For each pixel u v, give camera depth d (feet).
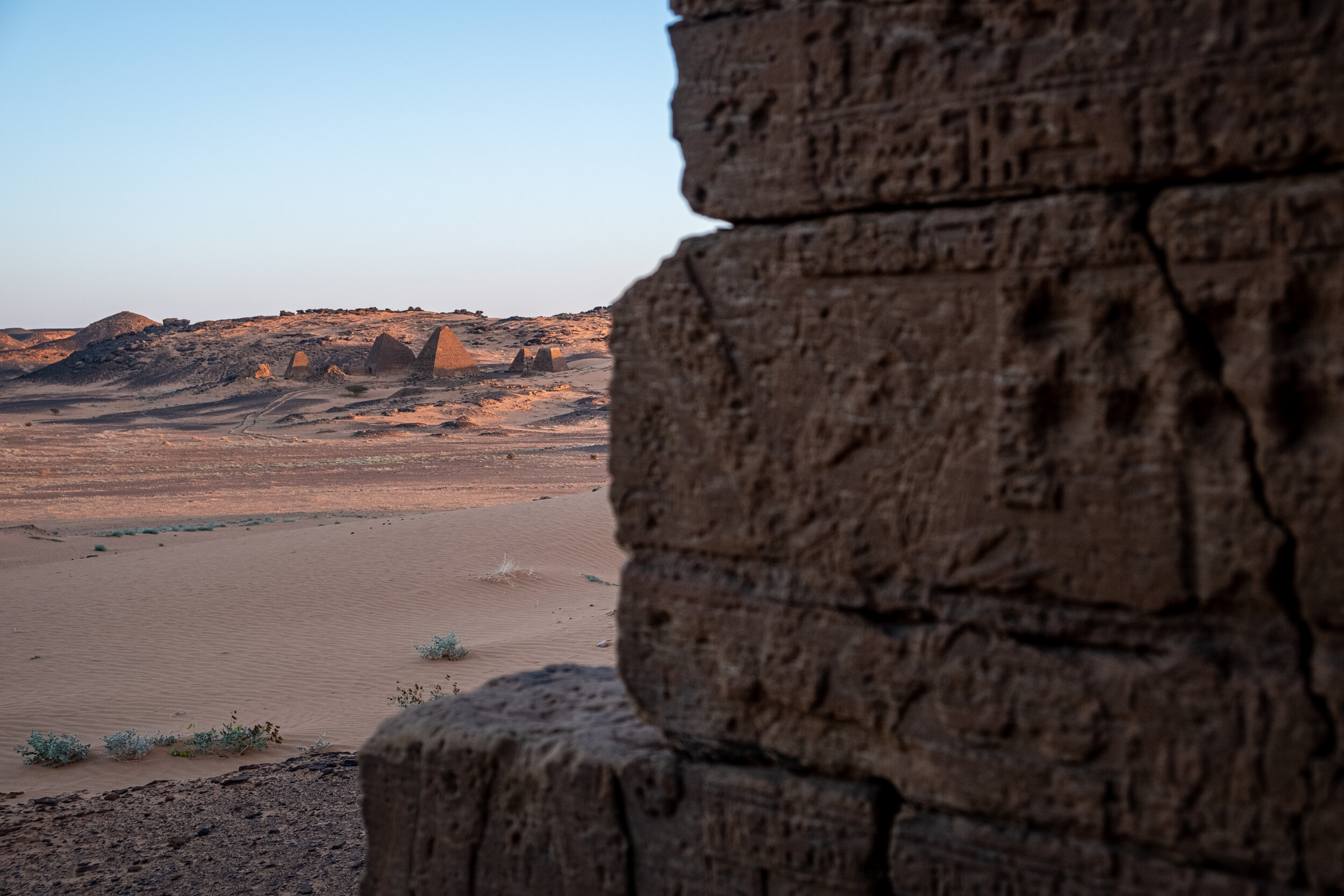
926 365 7.23
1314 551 6.05
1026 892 7.15
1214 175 6.24
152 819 20.92
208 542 71.77
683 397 8.41
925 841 7.60
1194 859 6.56
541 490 123.85
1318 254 5.89
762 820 8.34
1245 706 6.28
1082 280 6.63
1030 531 6.97
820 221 7.68
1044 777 7.01
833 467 7.71
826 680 7.87
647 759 8.93
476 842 9.84
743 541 8.25
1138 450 6.54
